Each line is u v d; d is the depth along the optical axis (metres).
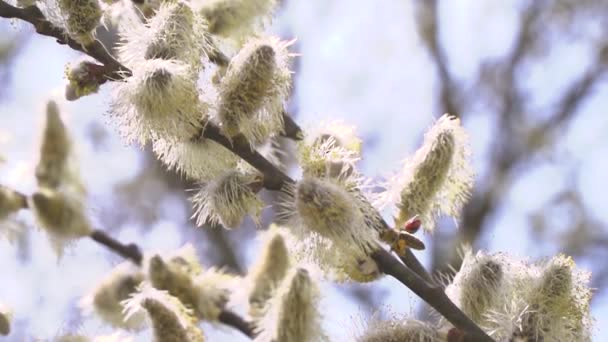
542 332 0.75
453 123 0.78
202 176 0.78
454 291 0.77
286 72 0.76
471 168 0.78
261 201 0.77
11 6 0.76
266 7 0.81
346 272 0.75
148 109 0.75
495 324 0.76
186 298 0.82
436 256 1.56
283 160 0.87
